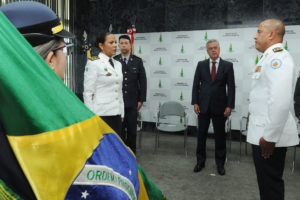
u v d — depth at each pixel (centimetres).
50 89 31
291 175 288
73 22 538
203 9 470
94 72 229
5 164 28
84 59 558
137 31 522
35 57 31
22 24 39
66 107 32
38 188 28
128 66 316
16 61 29
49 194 28
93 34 567
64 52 44
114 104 240
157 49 508
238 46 450
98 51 560
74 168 30
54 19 42
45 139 29
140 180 48
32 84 29
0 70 27
